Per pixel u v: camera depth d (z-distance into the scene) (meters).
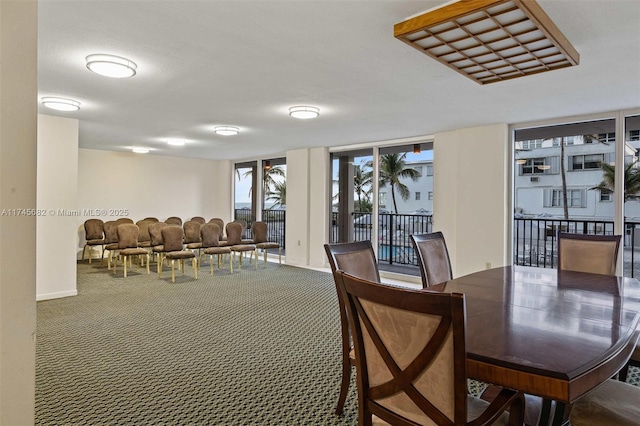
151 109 4.17
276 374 2.60
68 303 4.34
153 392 2.32
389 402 1.27
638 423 1.33
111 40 2.37
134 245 6.15
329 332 3.46
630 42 2.34
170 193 8.59
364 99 3.69
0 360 0.65
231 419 2.04
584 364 1.15
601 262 2.96
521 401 1.33
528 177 4.88
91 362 2.75
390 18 2.07
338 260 2.13
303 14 2.04
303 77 3.06
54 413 2.07
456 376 1.07
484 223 4.89
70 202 4.67
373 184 6.46
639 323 1.68
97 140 6.39
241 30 2.23
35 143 0.70
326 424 2.00
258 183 8.73
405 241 6.42
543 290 2.13
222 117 4.53
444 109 4.04
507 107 3.94
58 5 1.95
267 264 7.26
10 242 0.66
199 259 6.98
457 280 2.42
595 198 4.38
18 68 0.67
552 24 2.01
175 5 1.95
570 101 3.69
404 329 1.15
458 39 2.11
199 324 3.65
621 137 4.04
